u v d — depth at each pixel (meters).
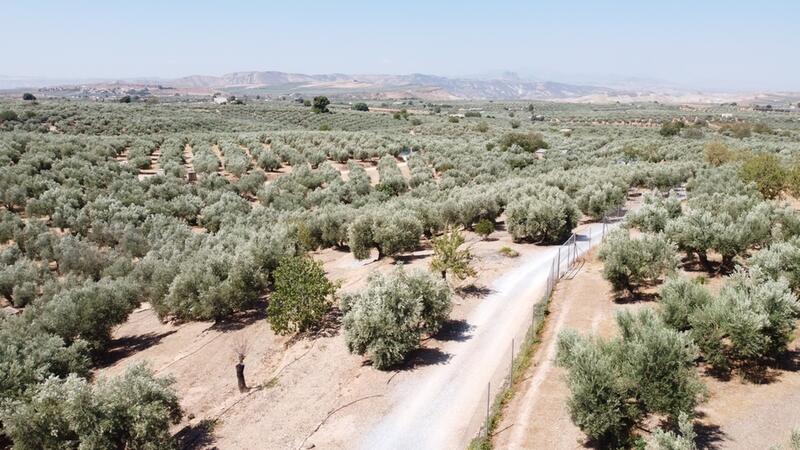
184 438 17.83
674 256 23.81
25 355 22.17
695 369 14.52
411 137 111.69
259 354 24.06
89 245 41.69
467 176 68.12
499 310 25.27
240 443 17.28
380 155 87.62
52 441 15.95
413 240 34.91
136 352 26.83
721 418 14.53
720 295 17.64
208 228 51.00
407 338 20.98
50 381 16.84
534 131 130.12
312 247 40.72
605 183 45.66
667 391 13.63
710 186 44.09
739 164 56.56
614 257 23.73
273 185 64.12
